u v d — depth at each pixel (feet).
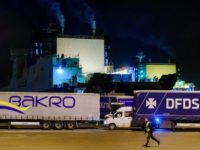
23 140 114.93
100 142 110.11
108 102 208.85
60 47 397.80
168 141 114.32
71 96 162.91
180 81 369.91
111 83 338.95
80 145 102.01
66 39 401.08
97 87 328.70
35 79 394.93
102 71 402.93
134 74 387.75
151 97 160.97
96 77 351.25
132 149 94.02
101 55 406.82
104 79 352.69
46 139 118.32
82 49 402.11
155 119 160.86
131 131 152.25
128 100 210.38
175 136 131.85
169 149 94.58
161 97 161.17
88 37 407.44
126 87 336.70
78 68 353.10
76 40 402.11
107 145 102.17
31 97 161.79
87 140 115.55
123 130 158.10
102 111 207.92
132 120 160.35
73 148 95.20
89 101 163.53
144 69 391.86
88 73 380.99
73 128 162.71
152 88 335.26
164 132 150.82
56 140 115.44
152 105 160.86
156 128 162.09
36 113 161.27
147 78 383.86
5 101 160.86
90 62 402.52
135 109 160.45
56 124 161.89
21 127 170.09
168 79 340.39
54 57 349.00
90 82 344.49
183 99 161.38
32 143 106.73
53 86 339.16
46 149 93.09
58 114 161.79
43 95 161.99
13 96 161.07
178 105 160.97
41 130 157.07
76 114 162.50
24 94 161.68
